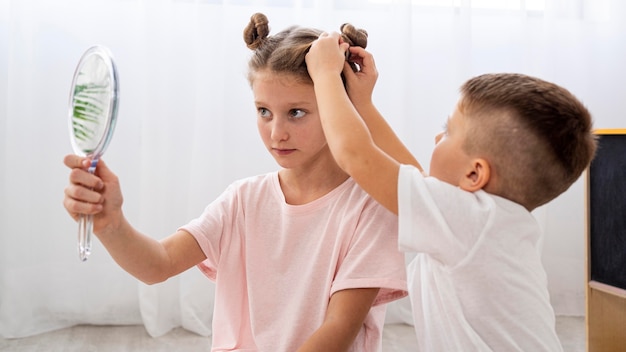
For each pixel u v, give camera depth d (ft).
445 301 2.58
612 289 4.89
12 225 6.06
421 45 6.77
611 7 7.04
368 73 3.00
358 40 3.01
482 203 2.58
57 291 6.30
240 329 3.03
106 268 6.37
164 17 6.23
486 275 2.54
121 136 6.32
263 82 2.75
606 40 7.08
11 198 6.06
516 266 2.58
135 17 6.30
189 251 2.99
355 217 2.85
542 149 2.56
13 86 6.02
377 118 3.02
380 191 2.56
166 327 6.28
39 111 6.15
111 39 6.25
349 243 2.84
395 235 2.80
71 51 6.20
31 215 6.16
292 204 3.04
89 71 2.38
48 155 6.20
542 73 6.89
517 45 6.88
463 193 2.59
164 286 6.28
